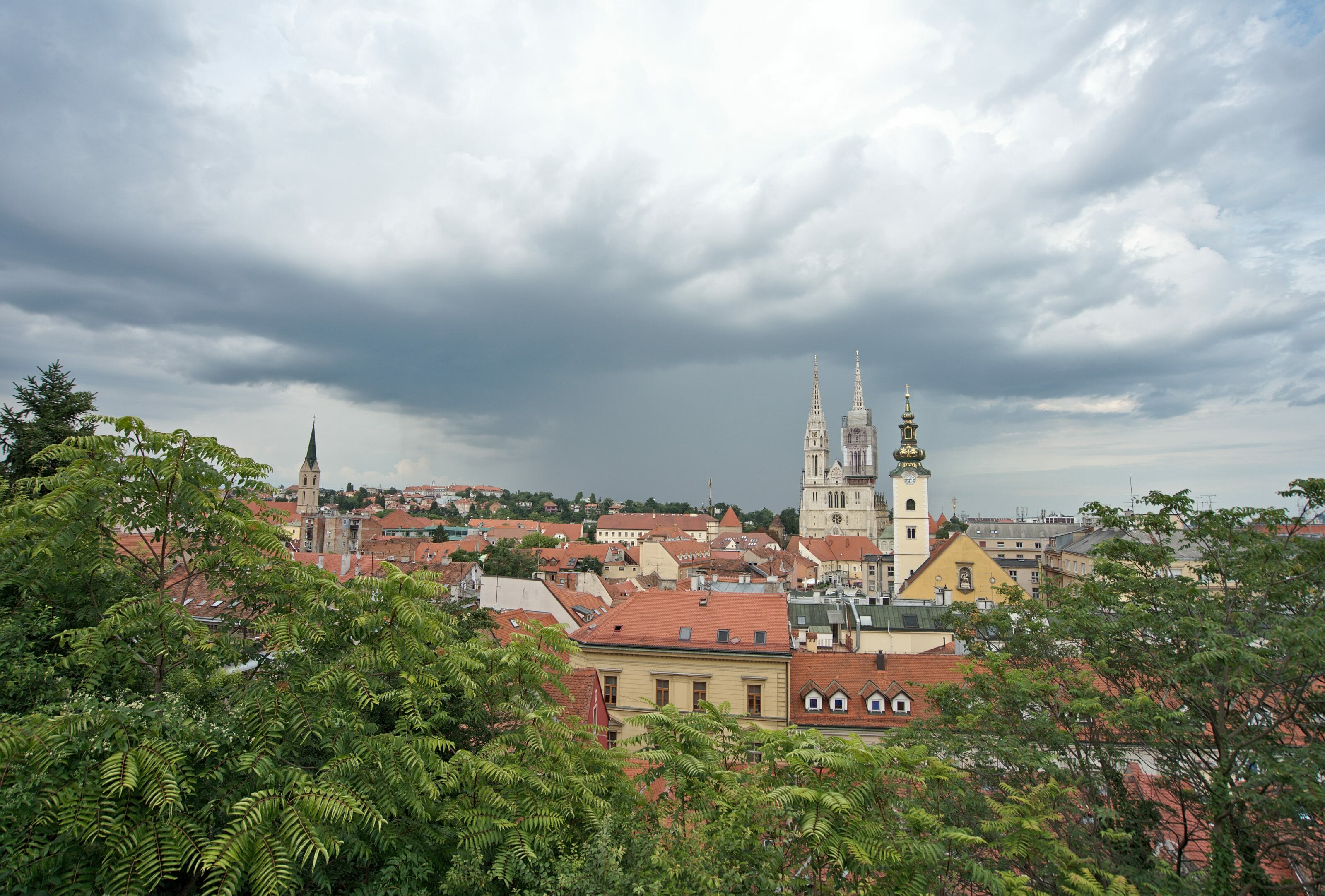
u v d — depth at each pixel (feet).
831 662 133.08
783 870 37.17
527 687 50.57
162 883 32.53
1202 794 54.08
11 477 88.89
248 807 29.60
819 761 39.60
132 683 39.47
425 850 37.52
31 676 37.93
